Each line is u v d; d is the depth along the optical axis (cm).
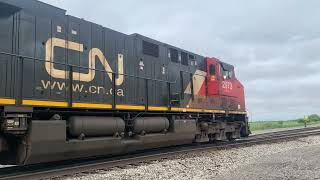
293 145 1655
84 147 1002
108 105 1137
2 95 862
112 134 1120
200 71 1673
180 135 1398
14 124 854
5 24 898
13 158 906
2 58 873
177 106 1448
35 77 942
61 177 830
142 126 1227
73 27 1080
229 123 1839
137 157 1113
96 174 877
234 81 1922
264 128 3603
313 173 918
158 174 916
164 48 1455
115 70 1204
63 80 1014
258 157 1284
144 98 1306
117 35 1236
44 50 983
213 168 1038
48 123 902
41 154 888
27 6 959
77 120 1000
